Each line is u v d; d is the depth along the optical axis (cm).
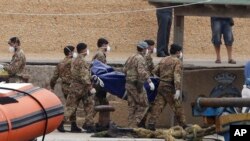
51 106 3731
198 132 4697
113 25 7631
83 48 5056
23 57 5272
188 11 5341
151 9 7419
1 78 5231
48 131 3734
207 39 7631
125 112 5475
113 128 4831
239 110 4719
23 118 3509
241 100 4319
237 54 7444
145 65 5019
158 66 5069
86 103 5081
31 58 6494
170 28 6250
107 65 5362
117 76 5169
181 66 5038
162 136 4753
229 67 5512
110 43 7488
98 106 5047
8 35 7475
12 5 7662
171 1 5284
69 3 7744
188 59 6625
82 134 4994
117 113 5472
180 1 5272
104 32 7581
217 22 6019
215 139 4700
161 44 6225
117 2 7762
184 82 5447
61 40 7506
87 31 7588
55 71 5175
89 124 5069
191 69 5475
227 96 5462
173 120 5303
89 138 4750
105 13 7556
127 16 7688
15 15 7612
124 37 7544
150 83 4988
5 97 3531
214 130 4662
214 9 5331
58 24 7600
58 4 7725
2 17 7588
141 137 4806
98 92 5216
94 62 5238
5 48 7294
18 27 7538
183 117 5028
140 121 5016
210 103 4344
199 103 4366
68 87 5128
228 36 6022
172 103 5038
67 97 5091
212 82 5475
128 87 5041
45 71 5634
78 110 5503
